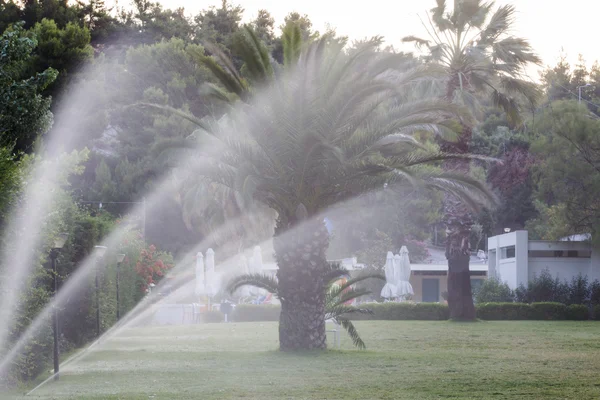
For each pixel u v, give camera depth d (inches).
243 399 501.4
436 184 923.4
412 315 1571.1
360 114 831.7
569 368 692.1
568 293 1768.0
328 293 900.0
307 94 789.9
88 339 978.1
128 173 2247.8
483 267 2215.8
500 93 1488.7
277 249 869.8
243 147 828.0
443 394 519.5
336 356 807.1
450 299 1494.8
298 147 813.2
